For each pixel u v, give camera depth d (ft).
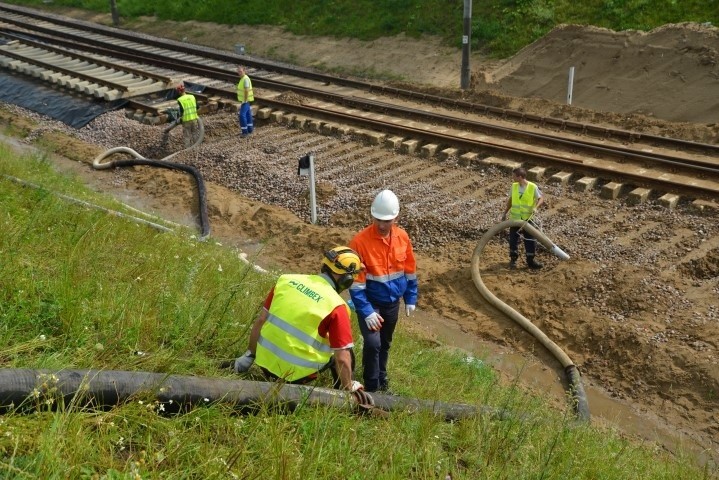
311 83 68.39
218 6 98.48
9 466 10.77
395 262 19.49
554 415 22.15
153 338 17.89
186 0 103.45
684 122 52.42
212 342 18.45
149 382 14.55
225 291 22.72
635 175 39.32
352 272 16.53
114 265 22.70
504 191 40.88
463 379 24.26
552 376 27.30
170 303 19.69
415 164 45.70
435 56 73.61
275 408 15.39
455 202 39.86
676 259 32.32
